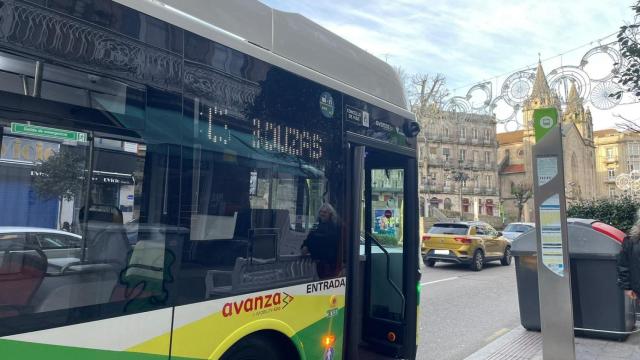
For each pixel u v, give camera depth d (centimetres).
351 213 352
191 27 245
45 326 184
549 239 514
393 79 432
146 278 216
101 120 204
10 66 179
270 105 287
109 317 203
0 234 175
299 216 304
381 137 395
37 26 186
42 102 187
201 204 242
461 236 1605
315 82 325
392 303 463
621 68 666
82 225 197
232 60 265
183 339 230
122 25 214
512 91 852
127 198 212
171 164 229
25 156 182
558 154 509
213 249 247
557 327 508
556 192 511
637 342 629
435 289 1166
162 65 229
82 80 199
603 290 637
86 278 197
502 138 8594
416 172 452
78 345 193
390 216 469
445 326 777
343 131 349
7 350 174
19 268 179
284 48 311
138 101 218
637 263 455
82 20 200
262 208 277
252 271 268
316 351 311
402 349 444
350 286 346
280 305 285
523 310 704
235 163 262
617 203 1076
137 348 212
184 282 232
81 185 197
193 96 242
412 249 449
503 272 1554
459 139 7375
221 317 248
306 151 313
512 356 572
